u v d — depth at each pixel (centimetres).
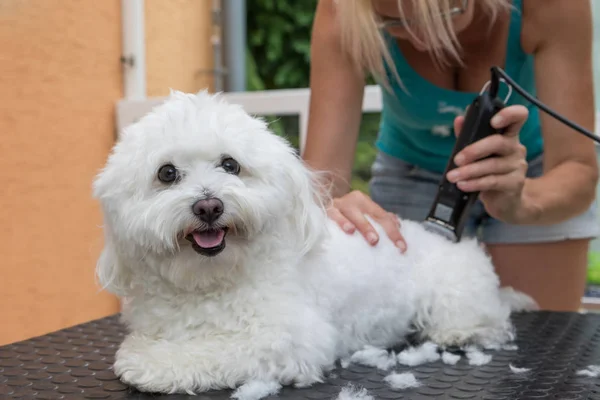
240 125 121
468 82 182
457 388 111
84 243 271
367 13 168
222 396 108
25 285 237
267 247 122
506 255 209
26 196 236
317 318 121
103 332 151
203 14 361
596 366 123
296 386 114
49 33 245
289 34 458
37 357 130
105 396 107
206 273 116
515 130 142
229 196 114
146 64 303
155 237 113
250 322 117
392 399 106
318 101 183
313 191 139
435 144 200
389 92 189
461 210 153
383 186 217
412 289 148
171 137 117
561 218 165
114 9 285
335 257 135
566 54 165
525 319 166
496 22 173
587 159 169
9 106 226
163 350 114
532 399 104
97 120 275
